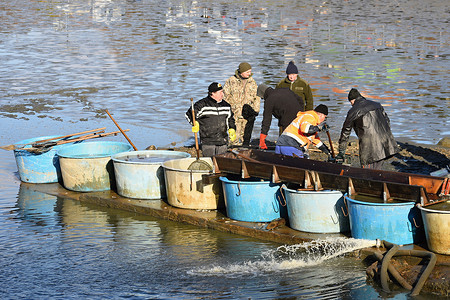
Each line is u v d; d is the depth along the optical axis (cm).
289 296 1348
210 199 1873
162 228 1800
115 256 1588
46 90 3981
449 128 2931
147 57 5228
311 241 1592
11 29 7281
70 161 2097
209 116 2038
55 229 1792
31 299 1353
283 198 1745
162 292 1380
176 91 3872
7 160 2541
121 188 2020
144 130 2981
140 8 9588
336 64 4788
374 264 1442
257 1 10412
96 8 9719
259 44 5906
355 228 1563
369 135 1802
